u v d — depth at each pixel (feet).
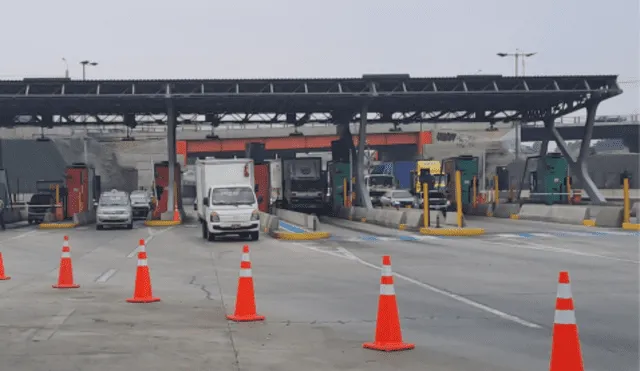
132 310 45.96
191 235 130.52
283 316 43.39
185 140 338.54
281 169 213.46
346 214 188.34
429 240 109.50
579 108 180.34
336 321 41.63
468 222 152.97
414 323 40.65
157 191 180.04
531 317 42.50
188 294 53.98
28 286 59.41
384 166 295.07
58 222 172.14
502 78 170.71
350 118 199.62
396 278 62.18
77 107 188.85
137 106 188.03
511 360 31.42
